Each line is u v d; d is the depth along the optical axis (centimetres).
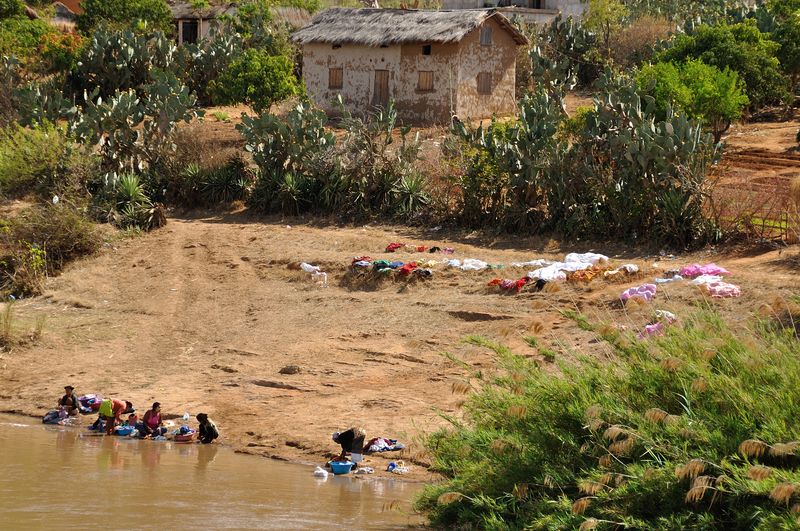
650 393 1877
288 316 4206
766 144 5988
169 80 6462
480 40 7762
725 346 1873
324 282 4544
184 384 3547
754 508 1617
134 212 5725
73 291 4856
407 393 3212
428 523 2098
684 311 2536
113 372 3753
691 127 4538
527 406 1959
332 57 8150
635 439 1775
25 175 6153
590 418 1798
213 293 4631
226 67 9138
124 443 3033
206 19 11375
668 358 1808
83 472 2600
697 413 1791
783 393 1731
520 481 1939
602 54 9050
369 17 8194
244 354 3822
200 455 2858
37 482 2464
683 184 4334
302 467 2709
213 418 3203
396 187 5534
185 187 6200
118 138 6369
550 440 1923
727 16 8069
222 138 7419
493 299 3950
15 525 2038
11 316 4250
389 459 2742
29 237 5272
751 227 4175
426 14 7962
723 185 4609
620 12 10131
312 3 12556
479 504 1966
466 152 5381
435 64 7638
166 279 4884
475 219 5100
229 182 6178
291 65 8250
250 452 2883
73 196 5850
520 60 8719
